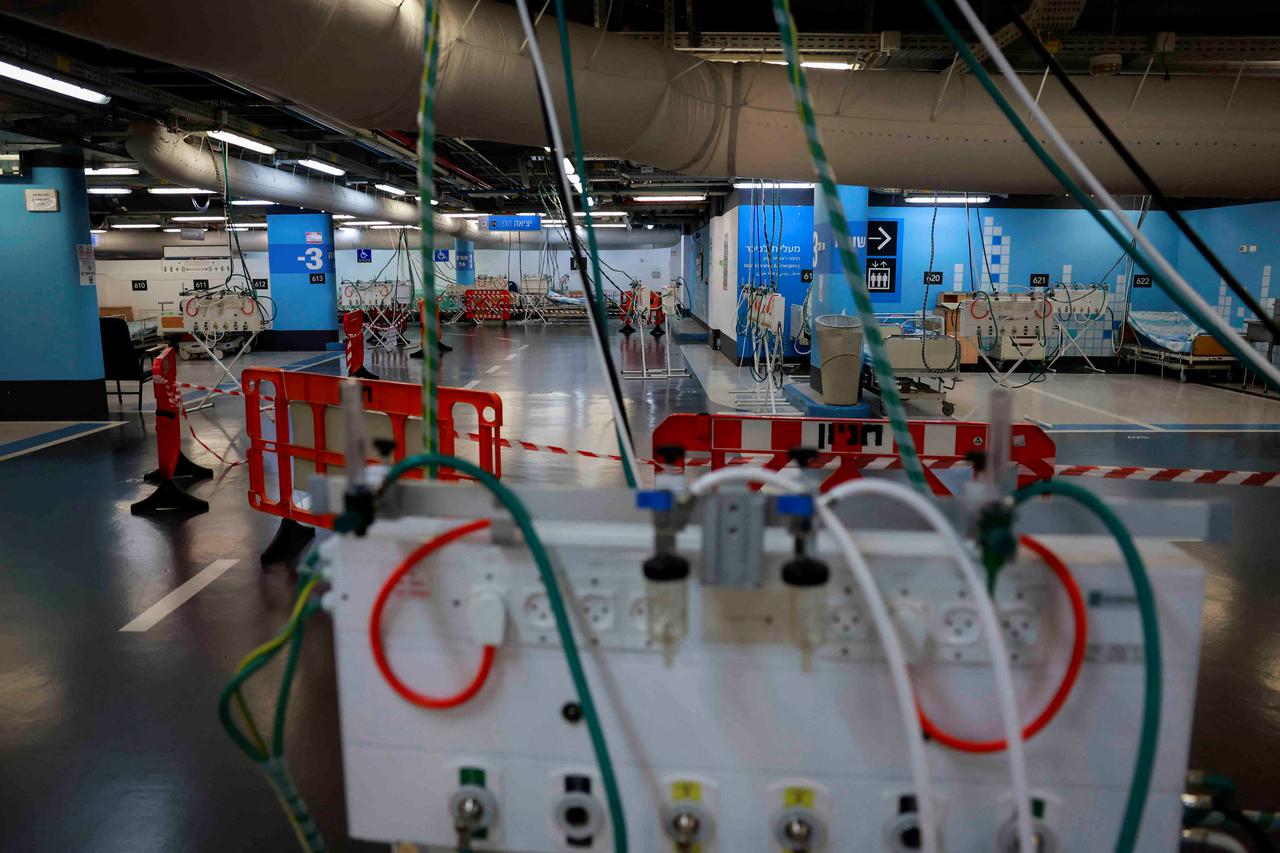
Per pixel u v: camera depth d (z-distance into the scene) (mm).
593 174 10969
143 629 3861
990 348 12383
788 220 13008
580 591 1107
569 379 12555
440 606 1146
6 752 2877
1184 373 12219
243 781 2713
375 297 18703
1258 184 4855
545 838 1195
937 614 1065
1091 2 5668
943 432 3760
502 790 1188
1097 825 1100
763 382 11711
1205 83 4707
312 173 12938
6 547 5020
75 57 6203
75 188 8805
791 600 1076
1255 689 3279
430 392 1261
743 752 1126
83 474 6801
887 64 5406
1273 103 4637
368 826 1234
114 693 3273
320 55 3252
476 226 23625
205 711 3139
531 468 6934
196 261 23281
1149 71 4945
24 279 8812
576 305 25500
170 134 8781
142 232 22797
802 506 984
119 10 2676
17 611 4070
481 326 24156
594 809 1162
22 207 8688
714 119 4621
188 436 8312
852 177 4914
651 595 1090
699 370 13289
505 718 1165
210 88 7492
